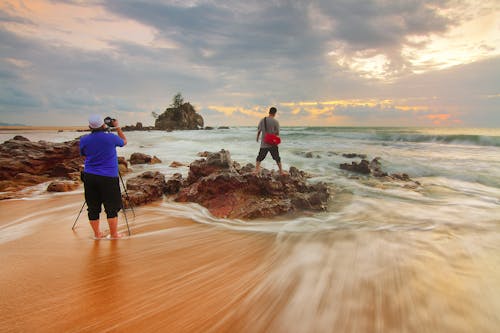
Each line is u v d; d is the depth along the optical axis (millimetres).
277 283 2885
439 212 5832
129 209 6105
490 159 13242
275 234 4445
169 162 14180
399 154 15477
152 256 3578
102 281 2887
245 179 6598
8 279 2877
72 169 10305
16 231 4508
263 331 2164
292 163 13195
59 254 3580
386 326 2209
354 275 3027
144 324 2223
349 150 17609
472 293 2652
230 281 2938
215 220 5355
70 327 2146
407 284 2820
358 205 6508
